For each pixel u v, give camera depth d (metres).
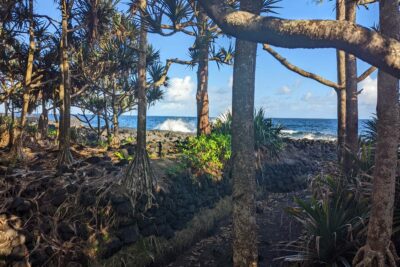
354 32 1.63
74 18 7.01
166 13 3.92
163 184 6.15
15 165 6.25
